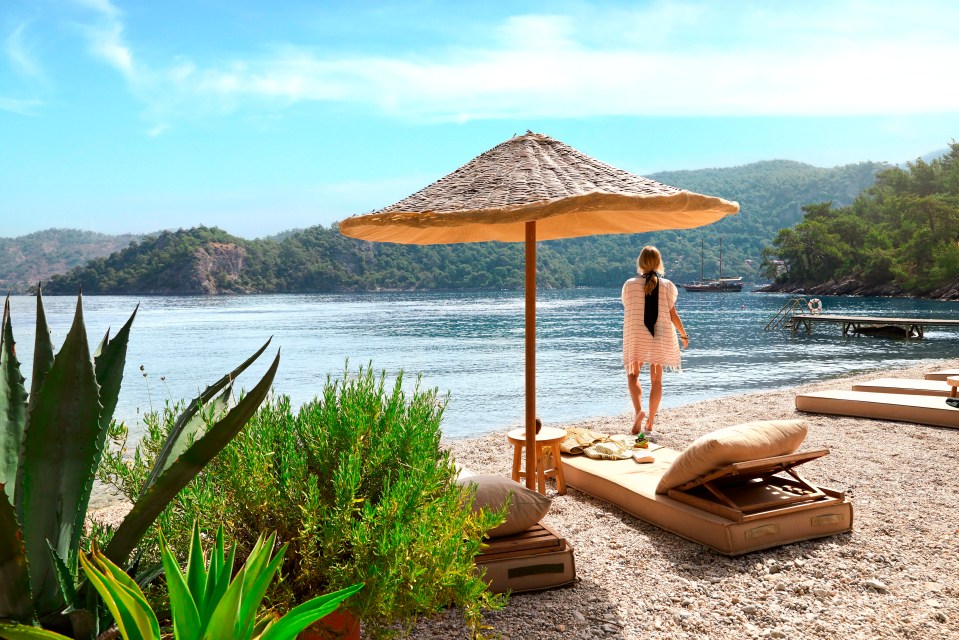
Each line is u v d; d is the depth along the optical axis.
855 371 17.69
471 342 31.86
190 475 1.85
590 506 4.86
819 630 2.99
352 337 36.53
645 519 4.45
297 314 68.81
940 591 3.38
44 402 1.82
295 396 15.41
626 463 5.23
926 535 4.18
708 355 23.17
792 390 11.31
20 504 1.85
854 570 3.63
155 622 1.51
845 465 6.01
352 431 2.59
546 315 59.12
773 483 4.47
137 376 20.33
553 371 19.47
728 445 3.88
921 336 30.22
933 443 6.85
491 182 3.80
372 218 3.58
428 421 2.89
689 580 3.52
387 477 2.52
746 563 3.74
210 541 2.43
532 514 3.44
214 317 63.56
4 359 1.98
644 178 3.89
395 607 2.30
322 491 2.54
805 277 127.94
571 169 3.95
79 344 1.85
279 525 2.40
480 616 2.50
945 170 147.12
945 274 93.31
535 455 4.96
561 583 3.42
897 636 2.93
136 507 1.84
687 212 4.35
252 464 2.39
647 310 7.18
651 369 7.42
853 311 54.91
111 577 1.49
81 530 1.98
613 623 3.04
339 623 2.35
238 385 18.05
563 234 5.17
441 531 2.41
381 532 2.27
